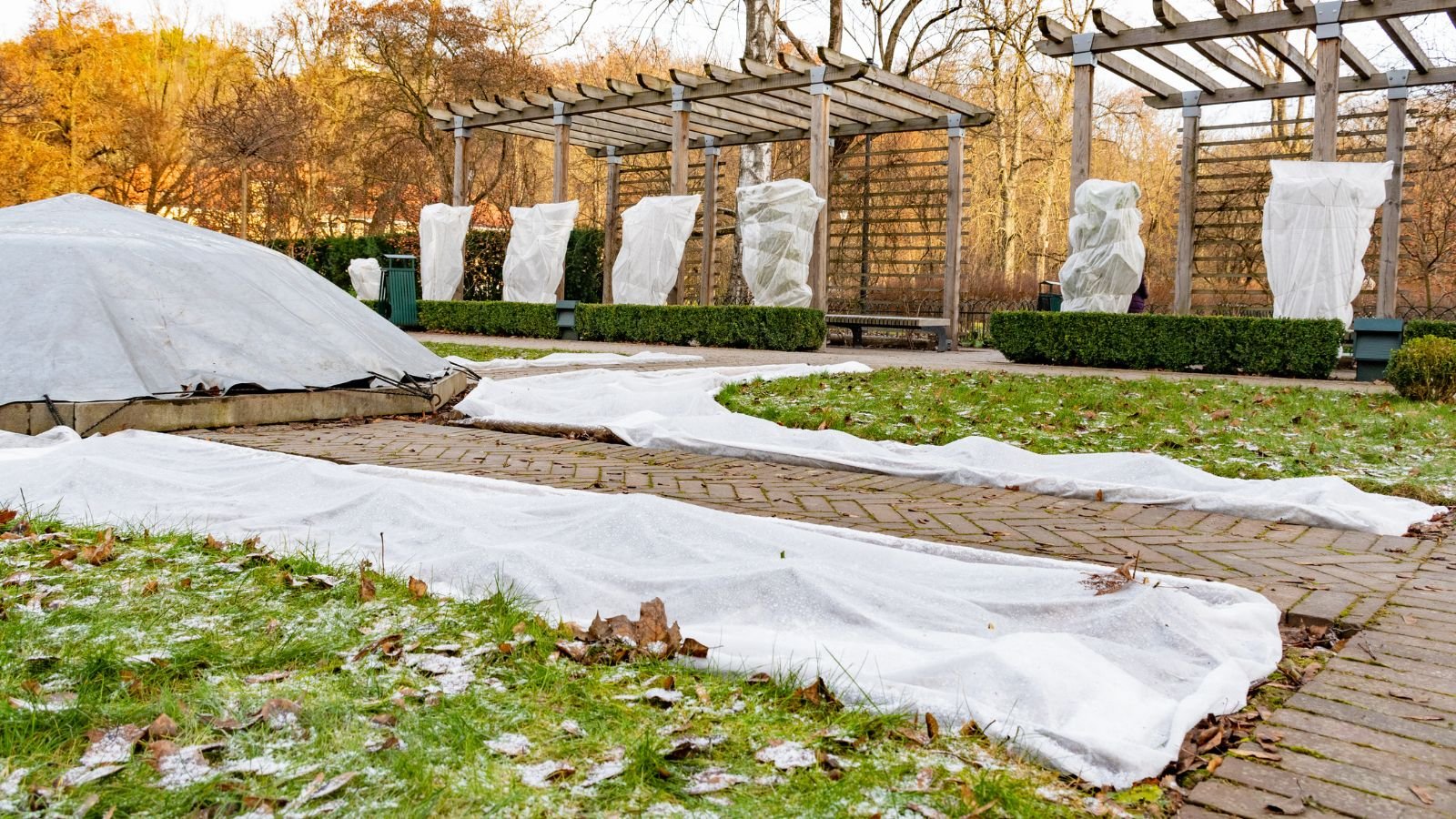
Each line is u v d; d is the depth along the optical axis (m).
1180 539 4.50
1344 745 2.31
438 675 2.54
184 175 31.91
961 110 17.80
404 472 5.20
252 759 2.04
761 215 16.42
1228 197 19.38
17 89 26.78
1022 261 35.44
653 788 1.96
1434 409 8.59
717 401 8.74
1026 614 3.04
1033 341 14.31
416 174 30.19
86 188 29.83
